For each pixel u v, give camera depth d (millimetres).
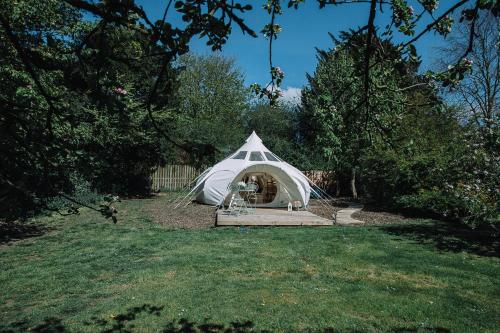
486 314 5031
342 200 21719
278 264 7359
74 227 11320
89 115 2090
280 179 16703
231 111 39188
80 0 1645
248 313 4949
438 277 6645
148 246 8930
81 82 1808
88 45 1729
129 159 20344
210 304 5234
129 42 1859
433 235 10492
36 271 6859
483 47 16141
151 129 17734
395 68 2443
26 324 4668
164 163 22094
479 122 8422
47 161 2145
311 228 11789
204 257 7875
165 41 1735
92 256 7930
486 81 17562
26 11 7043
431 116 13484
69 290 5875
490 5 1729
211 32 1784
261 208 16625
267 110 33531
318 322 4715
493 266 7348
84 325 4609
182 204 17281
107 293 5730
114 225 11797
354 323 4695
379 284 6207
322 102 2594
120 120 2043
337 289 5922
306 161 25656
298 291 5801
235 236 10273
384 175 15492
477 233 10758
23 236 9977
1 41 3850
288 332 4465
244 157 16688
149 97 1910
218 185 16391
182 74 35844
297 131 31469
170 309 5066
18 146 2123
